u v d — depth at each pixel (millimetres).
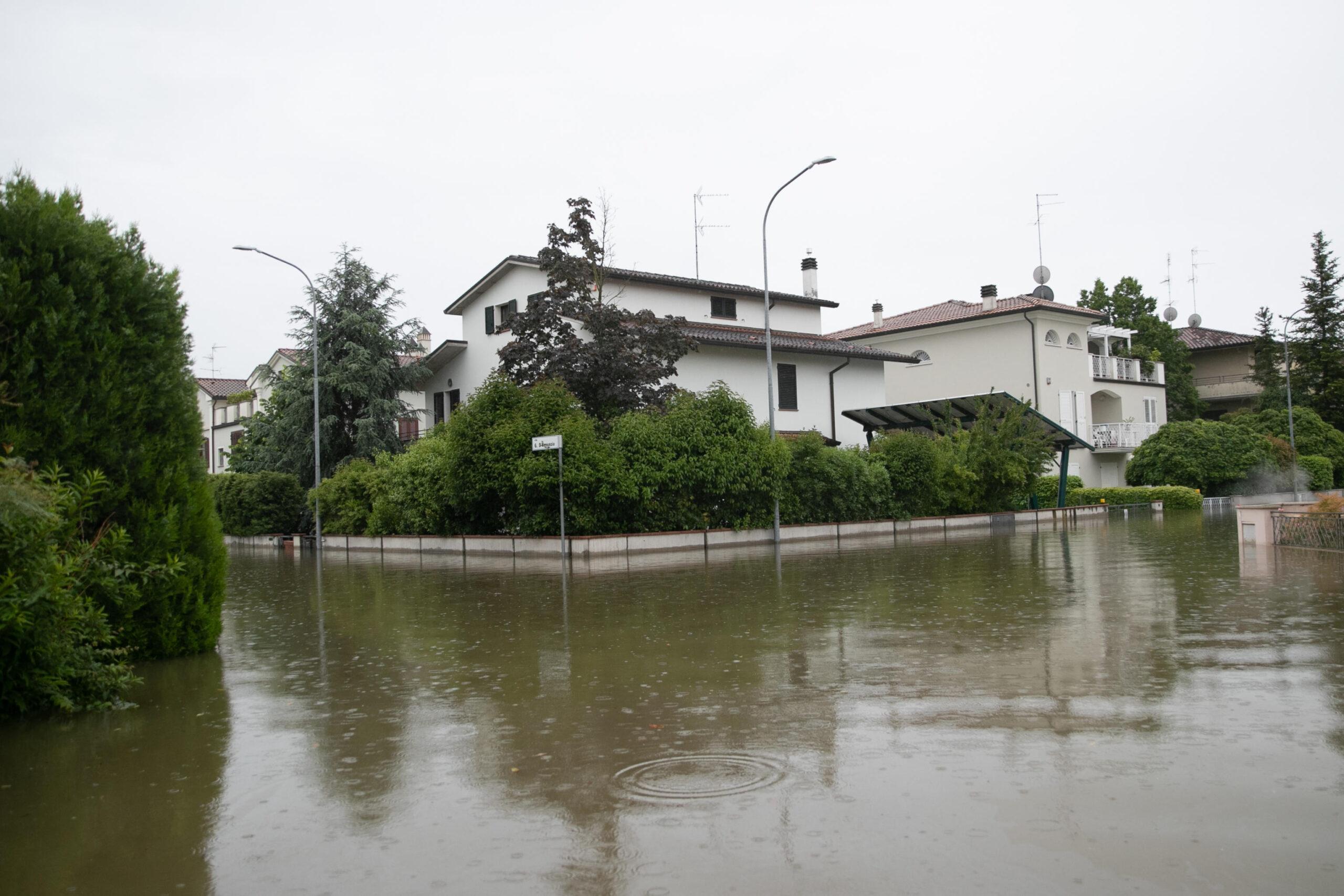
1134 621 10352
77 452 8656
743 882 3975
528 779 5496
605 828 4664
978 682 7562
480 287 35969
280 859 4445
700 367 34094
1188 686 7191
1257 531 20609
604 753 5957
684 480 24422
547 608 13250
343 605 14570
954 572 16625
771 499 26359
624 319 28359
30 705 7449
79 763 6105
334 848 4551
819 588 14703
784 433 36000
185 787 5559
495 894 3959
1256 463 47875
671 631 10773
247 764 6000
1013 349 47219
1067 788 4984
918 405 34219
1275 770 5188
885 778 5250
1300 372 59594
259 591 17484
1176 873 3945
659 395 28625
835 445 36250
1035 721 6324
